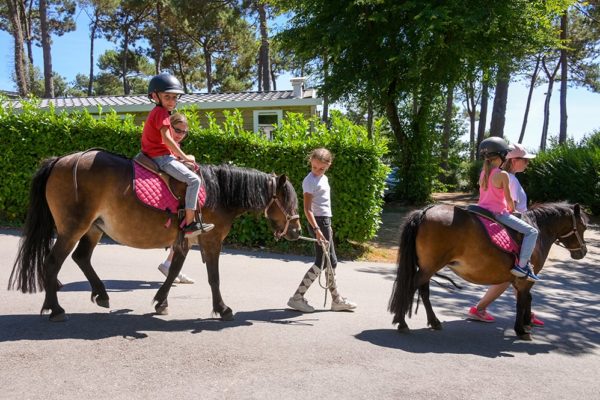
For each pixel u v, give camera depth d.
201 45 38.75
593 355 5.28
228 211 5.46
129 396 3.51
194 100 16.94
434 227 5.16
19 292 5.91
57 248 4.84
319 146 9.79
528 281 5.49
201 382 3.80
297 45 17.72
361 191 9.93
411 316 5.79
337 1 16.41
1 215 10.47
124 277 7.06
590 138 19.97
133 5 36.53
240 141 9.98
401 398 3.75
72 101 18.28
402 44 16.27
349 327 5.45
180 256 5.42
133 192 4.88
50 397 3.42
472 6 15.37
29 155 10.18
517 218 5.35
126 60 47.03
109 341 4.51
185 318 5.38
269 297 6.54
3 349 4.16
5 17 37.62
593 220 17.02
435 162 20.22
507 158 5.95
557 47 18.45
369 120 24.58
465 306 7.01
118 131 10.16
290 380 3.93
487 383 4.17
